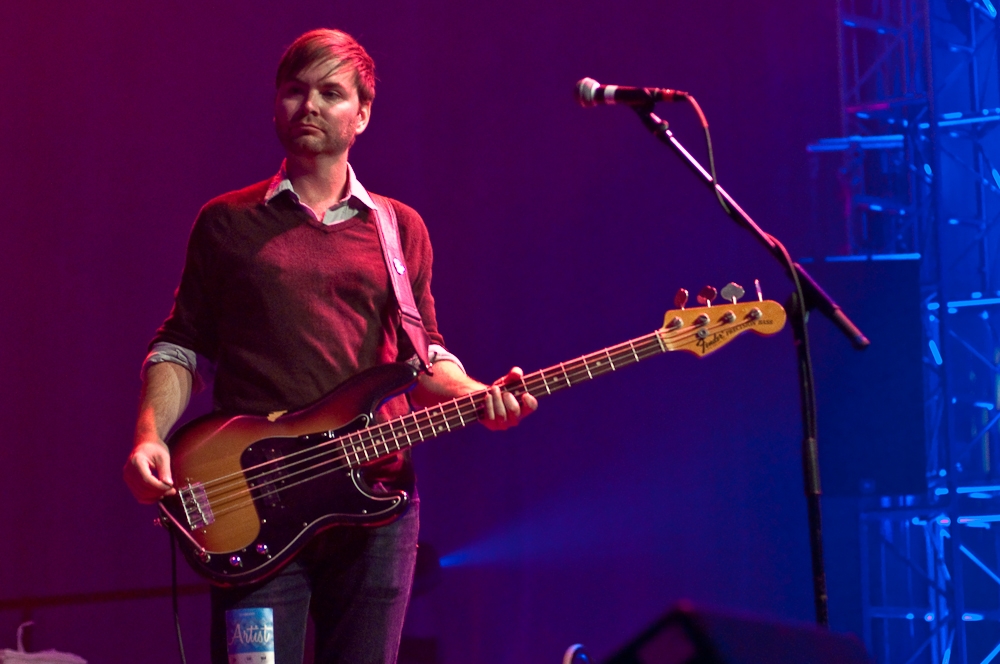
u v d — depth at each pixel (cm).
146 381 317
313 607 320
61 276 859
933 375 825
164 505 299
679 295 343
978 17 874
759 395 895
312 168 328
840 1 836
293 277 315
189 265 325
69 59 863
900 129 830
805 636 154
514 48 937
